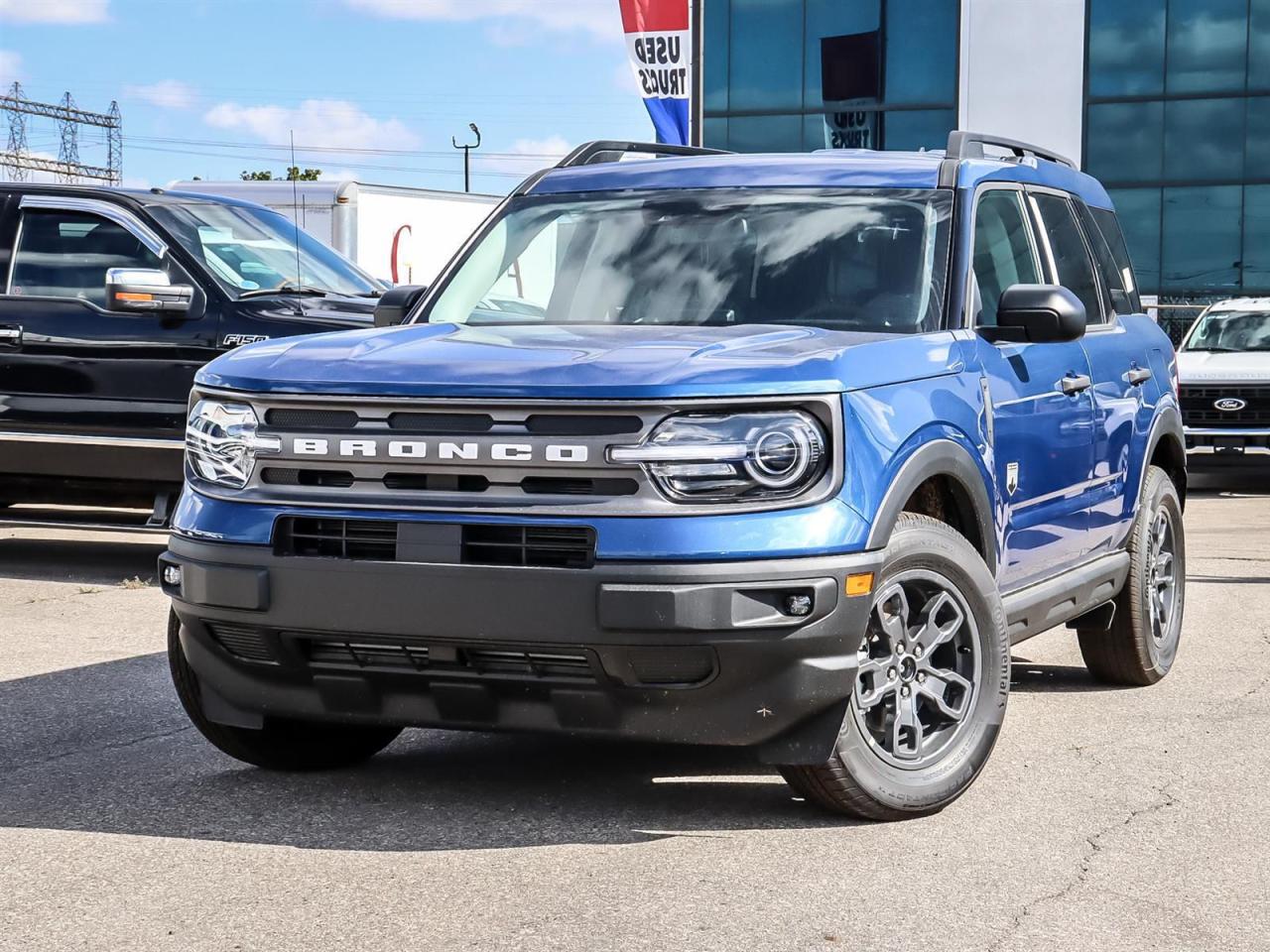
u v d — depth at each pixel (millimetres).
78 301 9219
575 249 5480
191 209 9594
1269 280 28438
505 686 4230
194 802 4723
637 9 16328
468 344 4598
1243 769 5211
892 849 4289
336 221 21875
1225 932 3674
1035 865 4164
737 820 4547
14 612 8297
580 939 3580
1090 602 6059
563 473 4109
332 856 4199
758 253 5270
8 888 3928
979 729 4742
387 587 4172
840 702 4258
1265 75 28094
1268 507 14656
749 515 4078
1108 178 28859
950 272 5152
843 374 4277
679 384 4082
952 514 4930
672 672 4102
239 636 4441
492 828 4461
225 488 4465
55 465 9242
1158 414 6664
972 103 29094
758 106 30125
